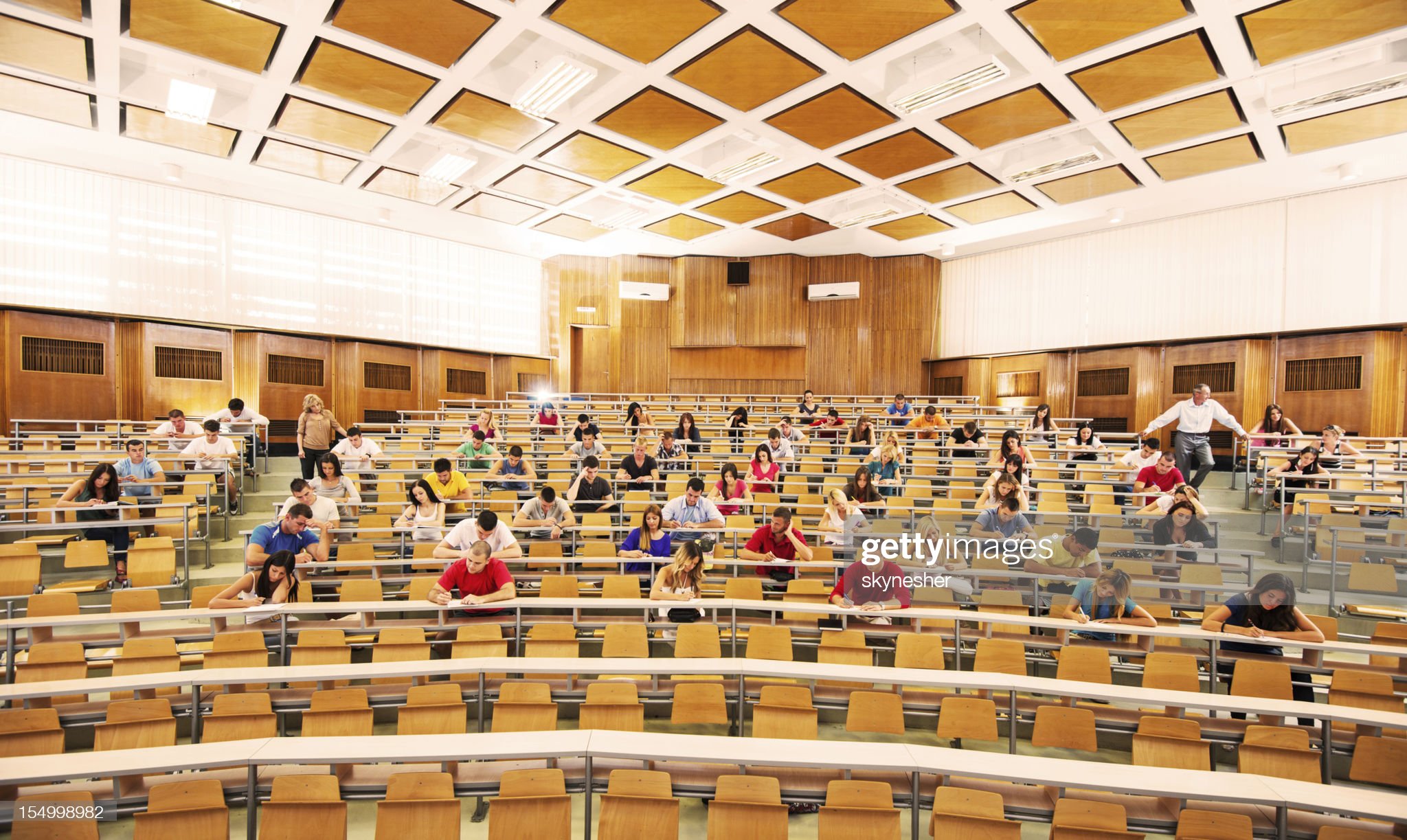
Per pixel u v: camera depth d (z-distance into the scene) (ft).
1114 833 7.93
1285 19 16.78
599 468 25.91
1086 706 11.80
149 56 19.15
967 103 21.50
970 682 10.39
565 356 43.52
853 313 42.83
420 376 38.22
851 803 8.34
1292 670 12.30
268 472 26.61
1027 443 28.71
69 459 21.94
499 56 20.35
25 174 26.96
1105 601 13.41
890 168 26.86
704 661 11.24
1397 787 10.75
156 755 8.29
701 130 23.68
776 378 43.65
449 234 38.06
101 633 15.29
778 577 16.07
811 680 12.71
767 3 16.67
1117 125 22.65
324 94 21.29
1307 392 29.58
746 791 8.41
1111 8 16.61
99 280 28.43
